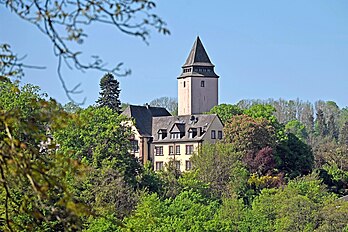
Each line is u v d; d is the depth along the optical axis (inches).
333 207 3474.4
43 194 466.0
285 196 3627.0
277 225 3366.1
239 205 3358.8
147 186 3880.4
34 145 516.7
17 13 468.8
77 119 513.0
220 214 3299.7
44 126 524.7
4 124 481.4
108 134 3873.0
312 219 3380.9
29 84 2839.6
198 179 4453.7
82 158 3718.0
